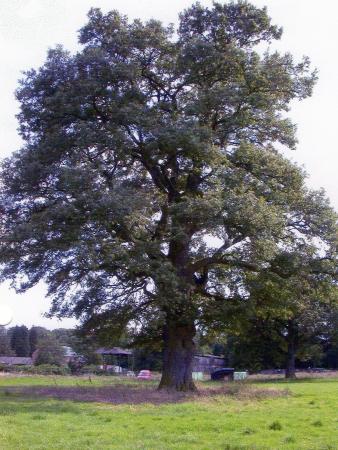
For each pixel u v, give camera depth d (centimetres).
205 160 2656
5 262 2522
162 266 2395
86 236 2338
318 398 2525
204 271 2859
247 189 2664
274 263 2731
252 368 7594
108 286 2544
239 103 2788
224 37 3012
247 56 2864
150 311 2566
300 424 1549
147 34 2884
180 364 2814
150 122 2597
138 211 2450
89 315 2600
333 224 2866
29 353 13025
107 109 2798
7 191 2723
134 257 2391
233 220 2466
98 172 2525
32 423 1501
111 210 2353
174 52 2956
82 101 2736
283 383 4572
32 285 2580
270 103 2859
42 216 2406
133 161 2969
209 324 2820
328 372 7681
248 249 2648
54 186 2645
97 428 1432
